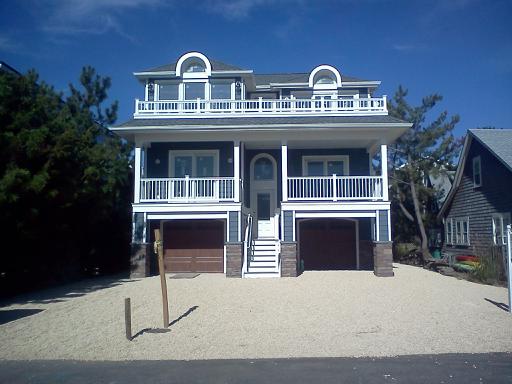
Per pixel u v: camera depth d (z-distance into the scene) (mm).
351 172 22609
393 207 33750
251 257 20109
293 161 22781
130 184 23156
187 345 8703
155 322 10648
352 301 13078
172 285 16719
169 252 21359
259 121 20094
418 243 32656
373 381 6645
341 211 19250
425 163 29969
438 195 32719
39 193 13695
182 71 22719
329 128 19266
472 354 7953
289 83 23469
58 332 9797
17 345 8812
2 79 13945
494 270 17625
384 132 19719
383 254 18922
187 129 19469
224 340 9023
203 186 20938
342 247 22406
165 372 7195
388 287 15836
